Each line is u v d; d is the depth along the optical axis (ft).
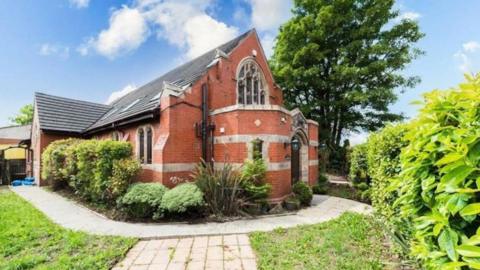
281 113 31.27
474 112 5.74
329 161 59.67
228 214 25.68
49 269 14.01
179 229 21.67
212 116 33.68
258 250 16.57
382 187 15.84
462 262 4.98
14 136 81.10
